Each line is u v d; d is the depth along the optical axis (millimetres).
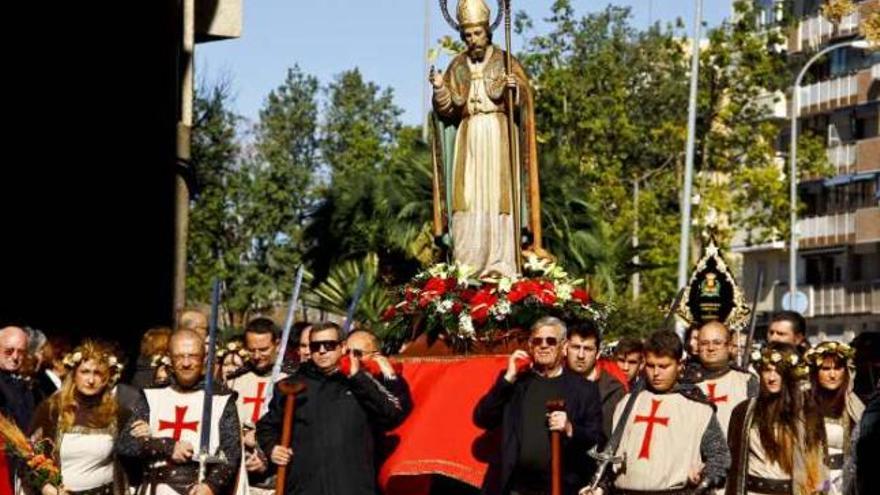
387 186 34031
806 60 80812
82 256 25969
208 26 32688
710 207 58250
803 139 65875
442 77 19125
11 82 24156
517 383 14555
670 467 13914
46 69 24797
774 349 14258
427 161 34312
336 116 101875
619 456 13914
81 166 25828
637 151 59594
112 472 14281
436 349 17984
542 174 32094
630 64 68875
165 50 27969
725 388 15750
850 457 12414
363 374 14625
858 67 78062
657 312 49406
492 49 19219
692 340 16547
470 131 19000
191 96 30453
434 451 16531
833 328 80438
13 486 14148
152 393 14195
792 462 14242
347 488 14484
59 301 25234
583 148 55719
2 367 14938
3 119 24031
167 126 28391
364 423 14664
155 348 16125
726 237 59094
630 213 56531
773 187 58531
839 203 79938
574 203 32156
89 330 26000
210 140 62688
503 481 14477
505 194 18891
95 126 26141
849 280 79375
